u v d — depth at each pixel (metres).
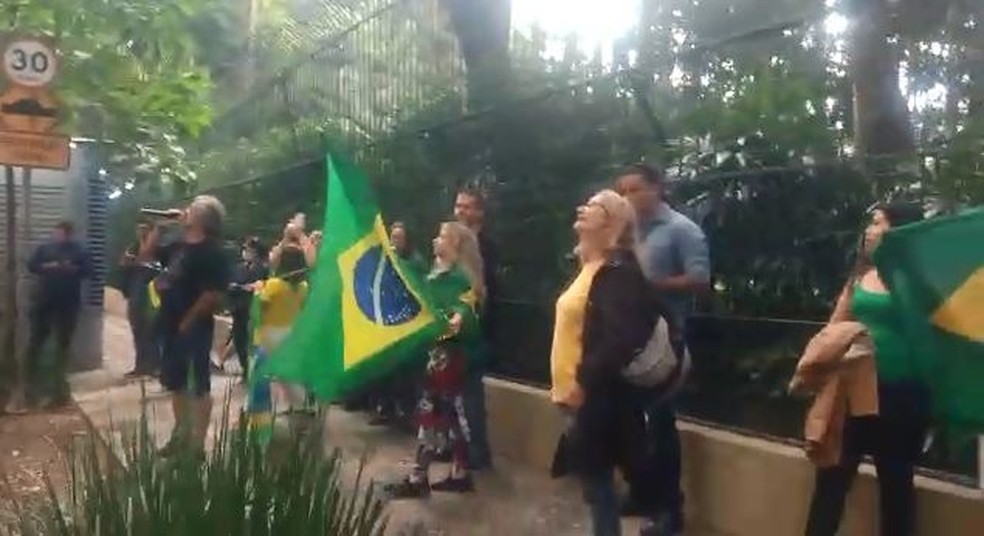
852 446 5.74
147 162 14.47
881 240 5.06
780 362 7.41
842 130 7.48
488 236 9.69
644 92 8.70
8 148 11.30
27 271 14.05
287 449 4.19
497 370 10.59
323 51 15.91
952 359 4.94
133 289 15.18
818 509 5.89
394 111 13.05
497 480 8.79
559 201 9.75
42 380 12.39
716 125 8.01
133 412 10.59
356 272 7.42
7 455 8.74
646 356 5.62
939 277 4.97
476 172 10.85
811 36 7.73
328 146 7.61
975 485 6.07
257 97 19.12
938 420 5.06
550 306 9.87
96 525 3.96
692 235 6.91
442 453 8.77
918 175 6.71
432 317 7.46
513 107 10.27
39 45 11.33
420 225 11.64
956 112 6.99
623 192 6.97
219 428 4.61
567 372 5.81
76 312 14.08
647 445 5.88
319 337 7.43
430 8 12.92
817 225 7.34
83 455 4.65
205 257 8.84
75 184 15.91
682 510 7.14
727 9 8.80
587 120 9.48
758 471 7.08
